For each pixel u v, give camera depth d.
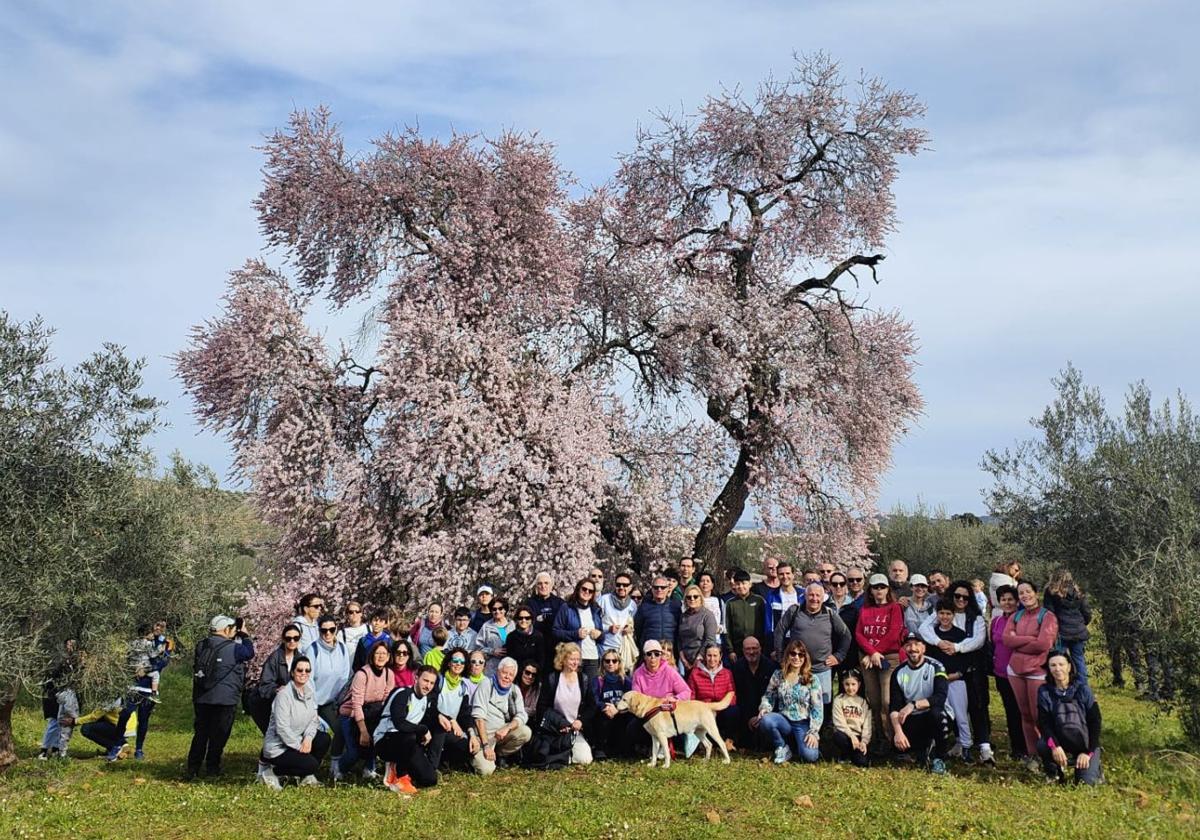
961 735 10.40
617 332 23.53
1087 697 9.42
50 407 10.70
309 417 18.28
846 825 7.77
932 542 30.55
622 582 11.73
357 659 10.88
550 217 21.28
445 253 20.05
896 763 10.26
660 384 23.64
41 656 10.27
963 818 7.83
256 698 10.46
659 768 10.01
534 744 10.66
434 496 17.94
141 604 12.19
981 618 10.63
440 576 16.95
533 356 20.84
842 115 24.59
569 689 10.77
